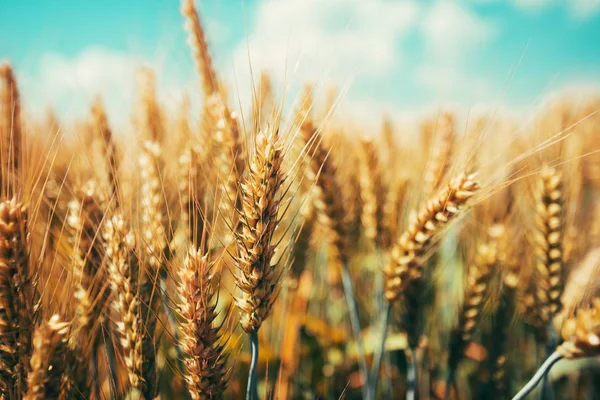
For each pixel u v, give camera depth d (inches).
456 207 11.5
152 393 10.7
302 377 16.3
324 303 18.4
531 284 14.1
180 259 11.0
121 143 13.3
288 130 10.2
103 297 11.6
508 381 14.9
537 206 13.3
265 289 9.9
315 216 14.5
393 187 15.2
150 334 10.7
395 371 16.4
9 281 9.4
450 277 17.1
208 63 13.9
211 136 12.8
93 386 11.3
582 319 9.8
